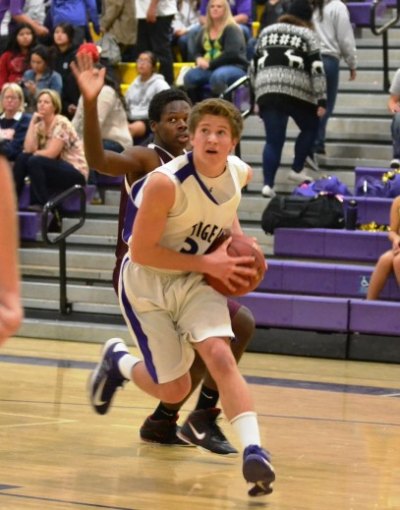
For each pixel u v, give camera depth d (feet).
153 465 18.52
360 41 52.29
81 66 17.92
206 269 16.55
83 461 18.66
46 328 38.50
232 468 18.49
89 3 51.03
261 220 40.96
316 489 17.01
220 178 16.58
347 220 39.86
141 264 16.67
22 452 19.25
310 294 38.06
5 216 8.89
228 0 51.19
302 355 36.27
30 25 50.14
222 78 45.98
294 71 41.37
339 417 24.63
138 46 50.01
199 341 16.56
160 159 19.27
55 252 42.04
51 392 26.91
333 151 46.62
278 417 24.36
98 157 18.31
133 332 17.58
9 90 45.55
